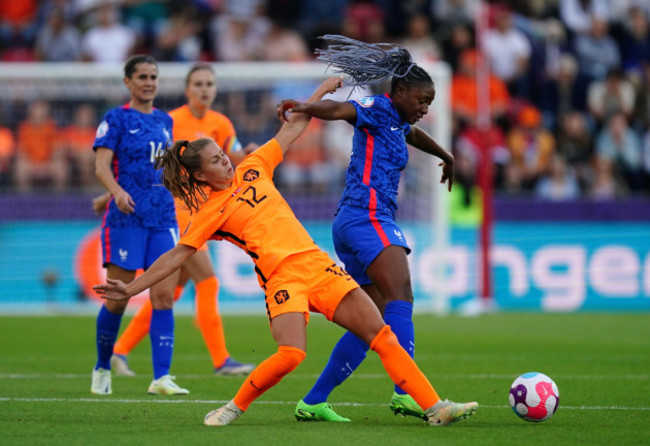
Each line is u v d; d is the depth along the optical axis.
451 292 56.09
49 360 32.59
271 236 18.05
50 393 24.19
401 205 55.41
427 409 17.89
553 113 66.94
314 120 56.94
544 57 67.56
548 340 38.97
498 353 34.34
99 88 55.44
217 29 66.88
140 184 25.00
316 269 18.00
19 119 55.28
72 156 55.62
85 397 23.41
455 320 48.66
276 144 19.19
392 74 20.03
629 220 56.66
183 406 21.59
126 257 24.89
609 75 67.06
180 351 35.88
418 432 17.33
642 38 71.00
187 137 29.52
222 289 53.47
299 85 55.06
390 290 19.23
